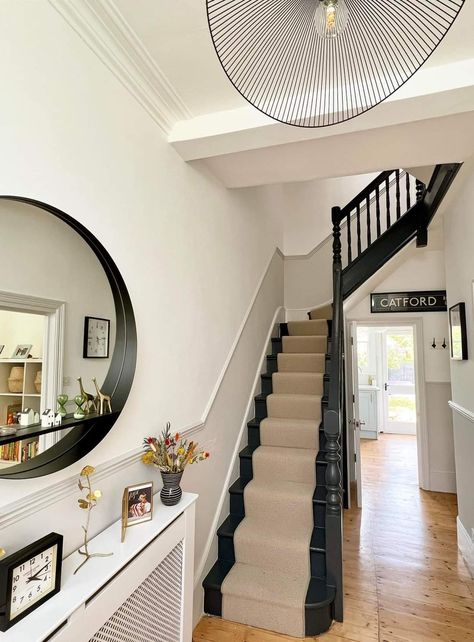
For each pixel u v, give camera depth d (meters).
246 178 2.55
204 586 2.13
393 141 1.99
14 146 1.10
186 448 2.03
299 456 2.73
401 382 7.66
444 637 2.01
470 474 2.70
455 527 3.37
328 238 4.90
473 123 1.81
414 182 4.64
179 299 2.04
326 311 4.53
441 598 2.35
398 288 4.55
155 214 1.82
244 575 2.19
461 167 2.38
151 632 1.35
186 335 2.11
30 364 1.11
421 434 4.40
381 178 3.97
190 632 1.62
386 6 0.93
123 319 1.52
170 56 1.55
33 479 1.11
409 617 2.16
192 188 2.22
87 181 1.38
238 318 3.03
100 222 1.44
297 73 1.23
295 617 1.97
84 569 1.13
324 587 2.12
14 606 0.90
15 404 1.05
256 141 1.92
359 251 4.00
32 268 1.13
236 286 2.99
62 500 1.21
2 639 0.85
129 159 1.63
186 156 2.09
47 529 1.15
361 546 3.03
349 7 0.92
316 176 2.47
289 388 3.48
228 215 2.82
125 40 1.47
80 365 1.30
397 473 4.98
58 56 1.26
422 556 2.87
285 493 2.49
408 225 3.83
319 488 2.61
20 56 1.12
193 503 1.68
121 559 1.18
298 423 3.01
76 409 1.26
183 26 1.41
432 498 4.08
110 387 1.43
